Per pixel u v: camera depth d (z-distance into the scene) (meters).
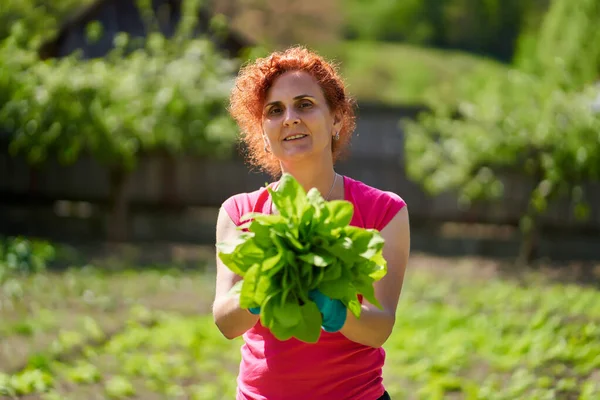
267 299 1.89
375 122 13.46
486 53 36.62
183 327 7.28
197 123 11.23
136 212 13.91
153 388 5.64
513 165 11.09
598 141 10.32
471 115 11.09
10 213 13.62
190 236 13.33
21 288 8.48
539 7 35.28
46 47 15.17
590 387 5.56
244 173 13.77
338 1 32.25
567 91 11.08
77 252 11.47
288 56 2.45
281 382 2.35
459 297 9.30
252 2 28.66
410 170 11.55
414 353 6.73
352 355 2.35
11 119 10.88
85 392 5.47
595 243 12.37
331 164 2.49
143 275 9.98
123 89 11.16
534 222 11.84
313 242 1.92
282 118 2.41
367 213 2.40
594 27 15.59
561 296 9.14
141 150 12.23
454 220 13.27
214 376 6.08
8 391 5.17
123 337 6.84
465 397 5.64
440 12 36.62
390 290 2.33
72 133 10.83
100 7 15.44
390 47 34.91
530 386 5.80
